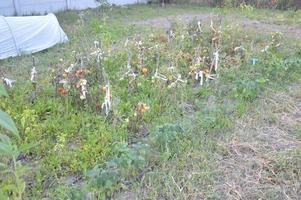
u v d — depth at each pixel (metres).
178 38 4.23
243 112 2.74
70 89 2.86
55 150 2.21
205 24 5.33
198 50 3.63
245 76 3.32
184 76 3.40
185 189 1.93
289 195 1.91
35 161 2.14
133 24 5.72
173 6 8.26
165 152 2.14
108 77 3.18
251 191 1.94
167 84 3.12
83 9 7.57
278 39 4.58
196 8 7.89
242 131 2.52
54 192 1.87
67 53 4.19
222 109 2.77
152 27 5.52
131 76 3.12
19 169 1.25
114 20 6.25
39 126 2.46
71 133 2.44
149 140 2.31
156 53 3.75
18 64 3.86
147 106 2.67
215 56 3.40
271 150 2.31
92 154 2.18
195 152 2.22
